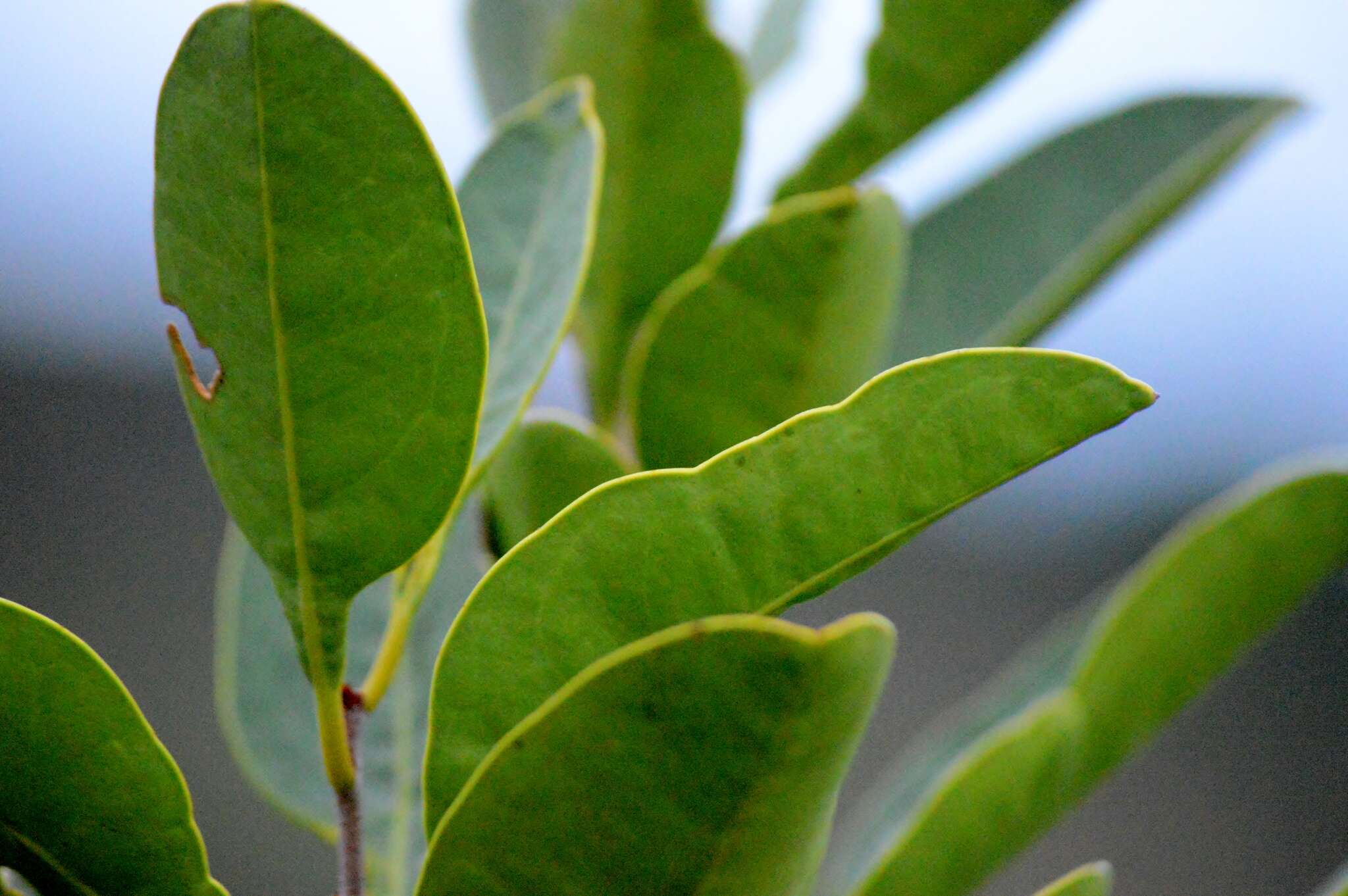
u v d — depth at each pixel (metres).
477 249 0.48
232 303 0.42
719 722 0.41
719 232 0.52
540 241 0.48
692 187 0.52
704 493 0.42
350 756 0.44
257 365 0.42
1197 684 0.51
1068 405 0.42
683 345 0.50
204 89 0.41
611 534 0.43
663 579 0.43
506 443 0.46
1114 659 0.50
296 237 0.42
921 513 0.42
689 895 0.42
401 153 0.42
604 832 0.41
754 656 0.41
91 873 0.43
